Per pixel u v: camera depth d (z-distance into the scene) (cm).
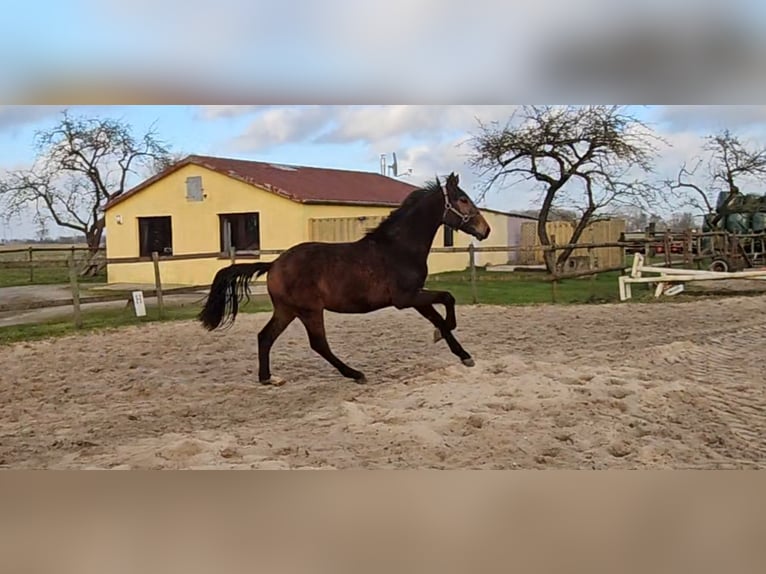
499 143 1140
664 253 1131
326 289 446
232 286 464
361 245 455
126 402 426
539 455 306
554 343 602
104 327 732
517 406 389
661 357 527
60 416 394
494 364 500
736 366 502
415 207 462
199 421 381
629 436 337
